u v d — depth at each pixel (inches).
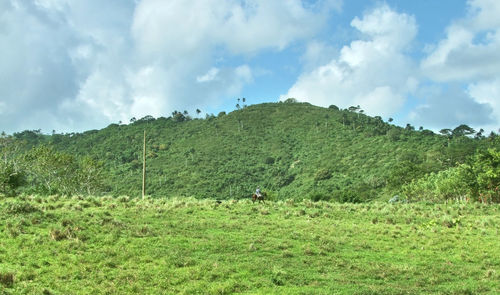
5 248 703.7
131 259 727.7
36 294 545.6
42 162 2568.9
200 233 949.8
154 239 855.1
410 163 4156.0
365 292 653.9
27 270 624.7
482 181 2325.3
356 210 1480.1
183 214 1177.4
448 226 1246.9
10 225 814.5
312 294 631.2
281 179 6515.8
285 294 626.8
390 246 980.6
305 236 1003.3
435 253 946.7
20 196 1298.0
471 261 903.1
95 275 641.6
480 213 1573.6
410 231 1151.0
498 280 771.4
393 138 7440.9
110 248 766.5
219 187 5905.5
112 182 6053.2
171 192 5502.0
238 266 740.0
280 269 735.7
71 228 830.5
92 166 2773.1
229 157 7824.8
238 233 989.2
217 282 658.8
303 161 7514.8
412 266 826.2
